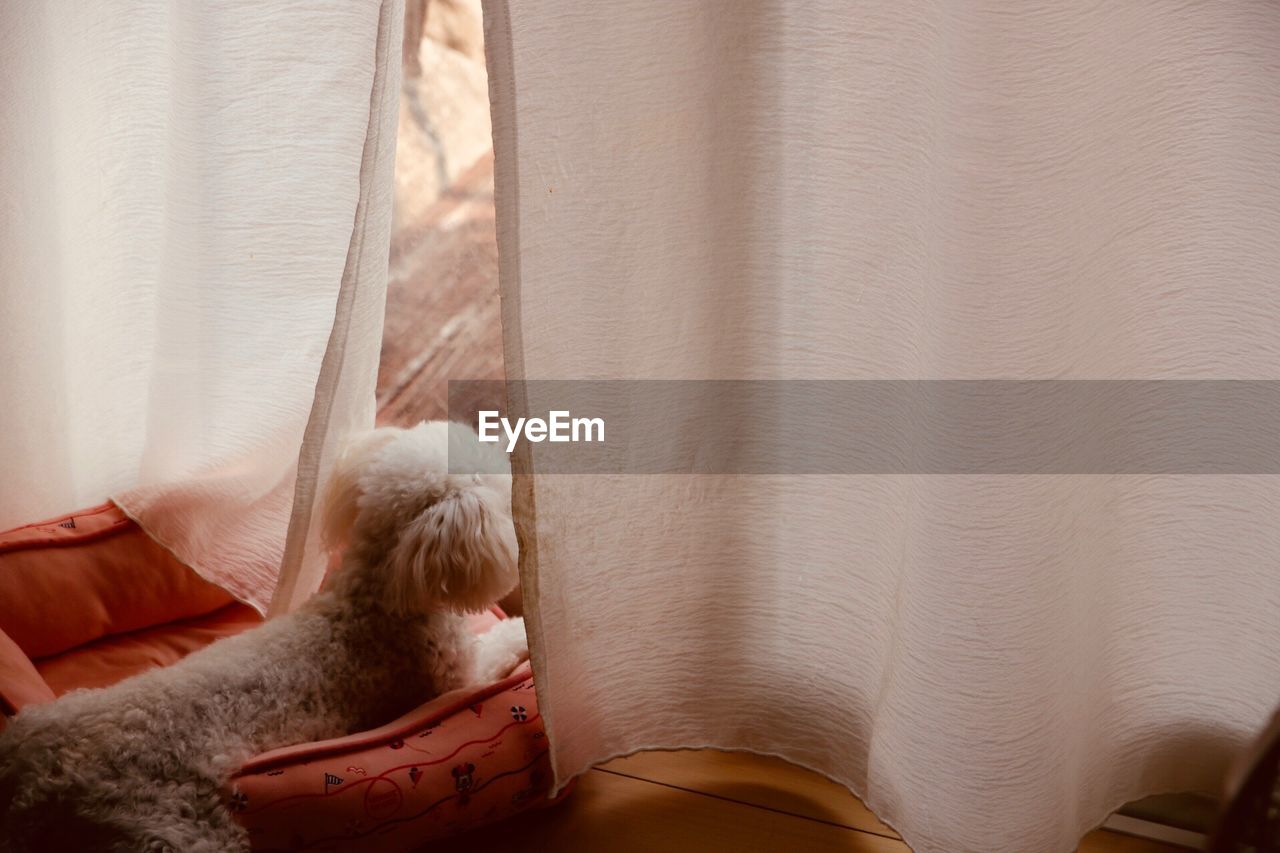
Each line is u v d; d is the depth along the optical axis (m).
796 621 1.38
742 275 1.24
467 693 1.36
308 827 1.19
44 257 1.62
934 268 1.04
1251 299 1.11
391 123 1.36
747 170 1.20
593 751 1.41
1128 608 1.27
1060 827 1.18
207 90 1.46
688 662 1.40
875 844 1.37
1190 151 1.07
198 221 1.54
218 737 1.20
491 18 1.09
